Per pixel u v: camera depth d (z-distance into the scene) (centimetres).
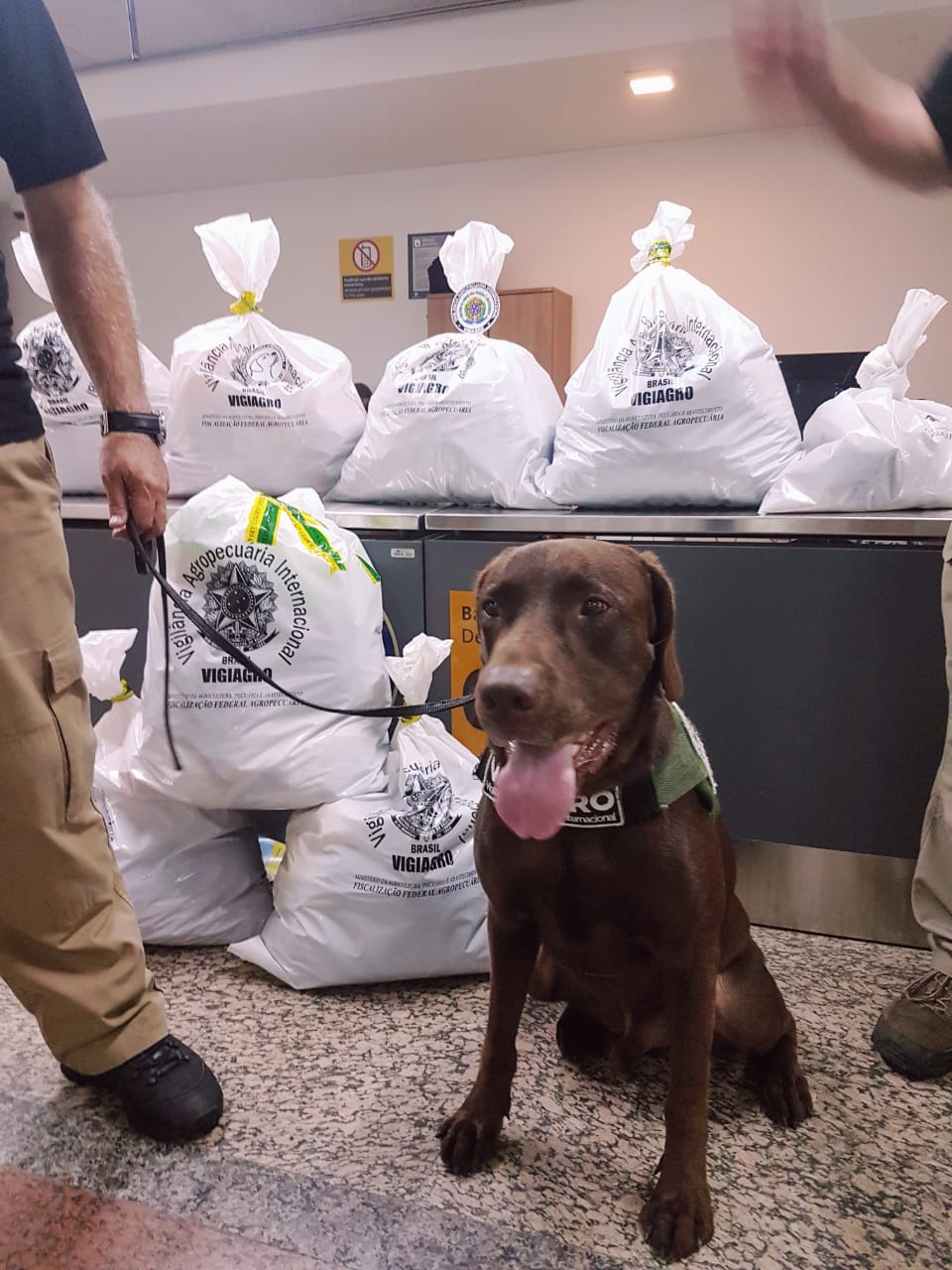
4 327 124
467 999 177
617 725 117
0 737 124
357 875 175
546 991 164
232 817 203
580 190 577
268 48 471
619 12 404
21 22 129
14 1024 169
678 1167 123
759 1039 144
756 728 194
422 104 490
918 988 164
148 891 188
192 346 228
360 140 550
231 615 179
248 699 179
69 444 242
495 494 218
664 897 121
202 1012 173
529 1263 118
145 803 192
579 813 120
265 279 230
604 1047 160
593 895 124
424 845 175
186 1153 138
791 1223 125
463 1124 135
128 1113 142
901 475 186
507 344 228
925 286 505
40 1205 128
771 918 204
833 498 189
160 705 182
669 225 213
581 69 434
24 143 134
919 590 179
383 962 176
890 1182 133
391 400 225
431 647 182
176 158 582
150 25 454
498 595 119
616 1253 120
